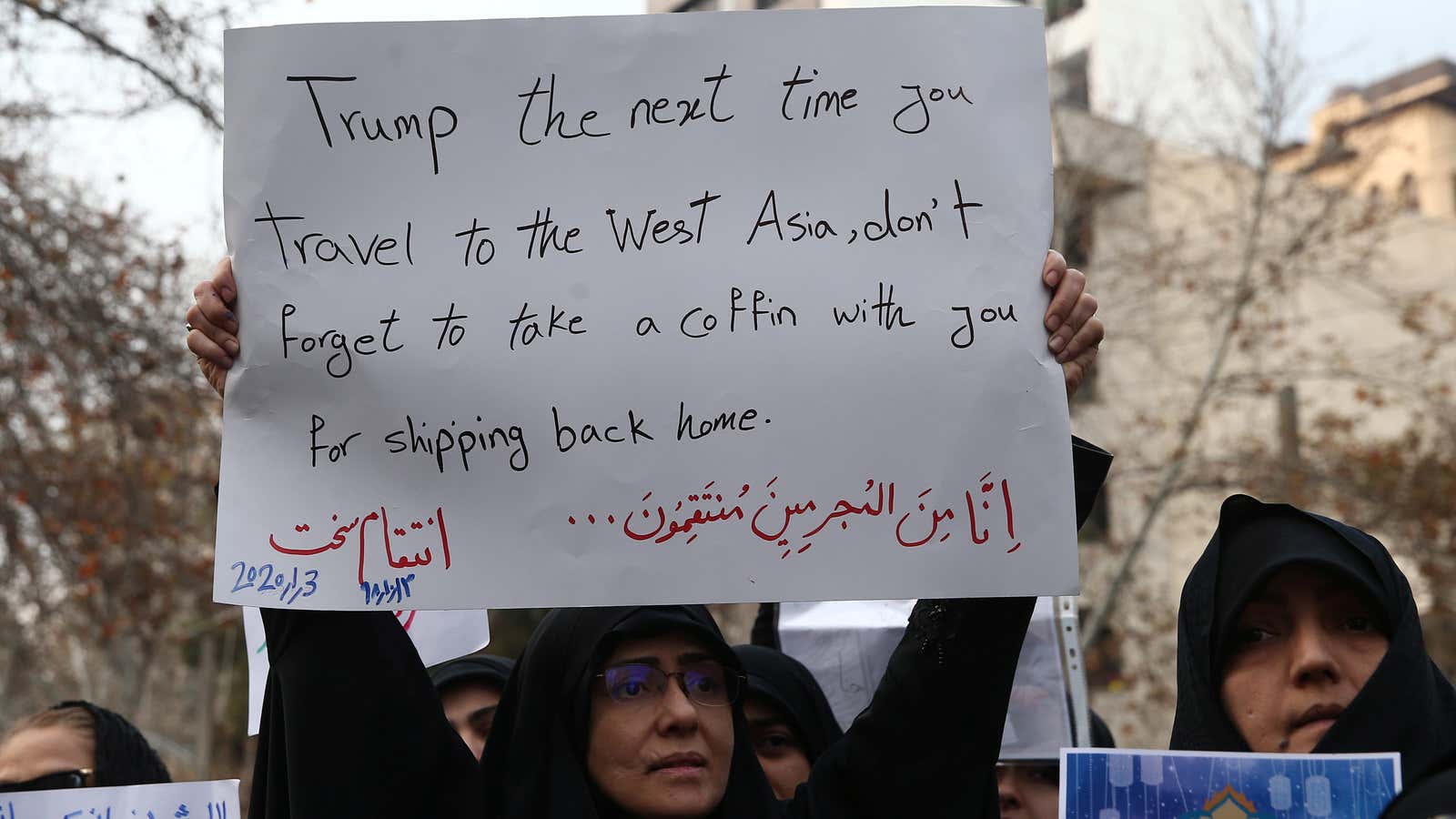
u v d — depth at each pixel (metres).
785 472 2.23
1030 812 3.22
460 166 2.34
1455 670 16.69
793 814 2.48
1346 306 20.97
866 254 2.30
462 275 2.31
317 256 2.32
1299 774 1.90
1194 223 16.20
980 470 2.22
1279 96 14.27
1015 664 2.38
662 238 2.32
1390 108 16.19
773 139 2.33
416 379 2.29
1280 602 2.22
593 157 2.34
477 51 2.36
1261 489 14.09
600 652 2.44
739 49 2.35
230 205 2.34
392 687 2.30
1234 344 16.55
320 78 2.35
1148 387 16.19
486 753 2.66
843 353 2.27
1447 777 1.51
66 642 15.47
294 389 2.29
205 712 20.78
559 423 2.27
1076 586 2.18
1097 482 2.37
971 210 2.30
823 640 3.38
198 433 9.95
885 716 2.39
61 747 2.99
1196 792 1.93
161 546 10.35
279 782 2.41
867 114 2.33
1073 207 15.31
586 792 2.40
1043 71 2.33
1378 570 2.20
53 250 8.93
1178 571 17.55
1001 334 2.26
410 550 2.24
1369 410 21.16
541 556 2.22
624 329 2.29
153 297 9.13
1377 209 15.84
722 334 2.28
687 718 2.40
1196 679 2.27
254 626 2.87
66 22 7.98
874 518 2.21
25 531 9.97
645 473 2.25
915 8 2.35
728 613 11.78
